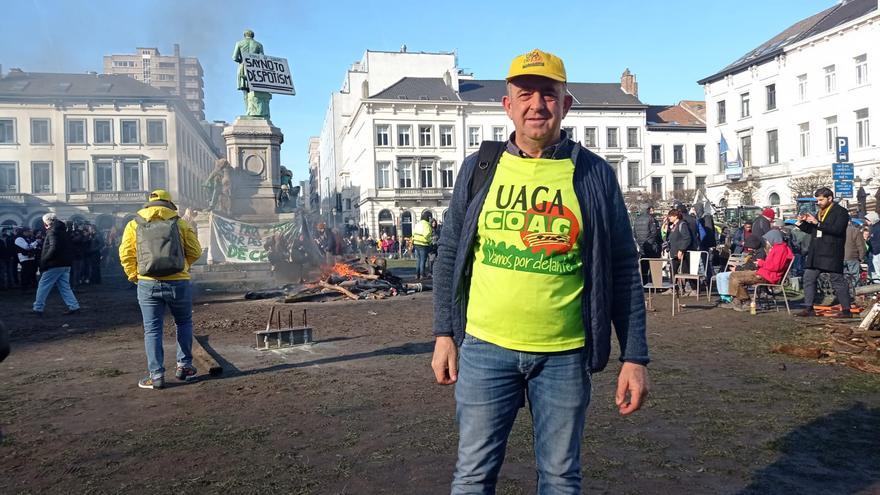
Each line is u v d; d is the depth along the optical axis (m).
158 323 5.62
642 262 12.76
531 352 2.05
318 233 20.89
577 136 58.56
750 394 5.03
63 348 7.77
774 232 12.59
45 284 11.28
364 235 43.50
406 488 3.31
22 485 3.44
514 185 2.12
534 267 2.04
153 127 54.34
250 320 9.91
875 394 4.97
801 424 4.26
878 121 33.69
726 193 44.22
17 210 51.47
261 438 4.15
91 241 18.94
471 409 2.12
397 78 62.53
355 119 59.75
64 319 10.62
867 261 13.61
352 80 63.72
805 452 3.74
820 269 8.98
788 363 6.18
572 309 2.07
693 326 8.56
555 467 2.09
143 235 5.46
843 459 3.62
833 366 6.02
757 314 9.61
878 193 17.61
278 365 6.47
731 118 45.03
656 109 64.75
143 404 5.06
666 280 13.16
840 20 37.59
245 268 18.53
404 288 14.42
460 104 55.19
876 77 33.72
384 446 3.97
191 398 5.22
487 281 2.11
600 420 4.45
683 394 5.07
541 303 2.04
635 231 12.98
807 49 38.25
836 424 4.25
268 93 21.34
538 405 2.12
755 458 3.66
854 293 11.11
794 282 13.67
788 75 39.81
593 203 2.10
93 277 19.33
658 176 60.09
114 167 53.72
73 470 3.65
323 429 4.32
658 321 9.09
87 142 53.19
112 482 3.46
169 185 54.62
